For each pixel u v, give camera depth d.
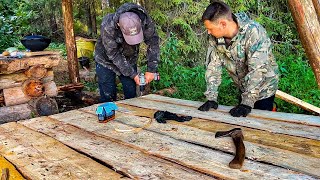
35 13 10.44
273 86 3.06
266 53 2.66
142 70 6.45
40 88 4.95
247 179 1.59
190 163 1.81
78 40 9.44
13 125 2.78
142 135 2.34
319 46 1.78
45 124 2.76
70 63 6.26
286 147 1.97
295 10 1.78
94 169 1.81
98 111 2.71
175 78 6.52
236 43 2.71
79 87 6.21
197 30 8.31
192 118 2.71
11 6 8.26
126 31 3.36
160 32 7.73
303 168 1.68
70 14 6.11
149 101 3.48
